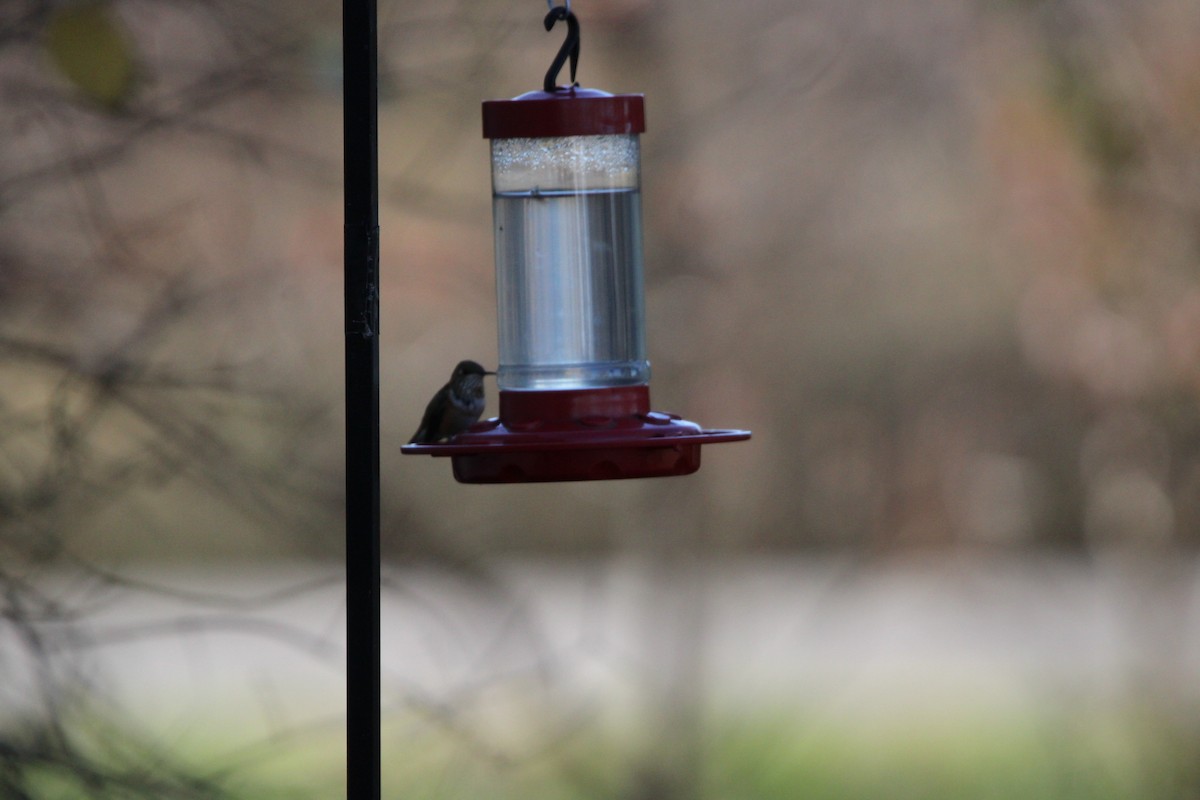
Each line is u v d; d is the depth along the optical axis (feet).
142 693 50.93
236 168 35.50
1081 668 58.80
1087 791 52.60
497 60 38.88
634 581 53.57
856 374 66.54
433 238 40.81
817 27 52.70
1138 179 47.70
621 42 48.14
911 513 65.87
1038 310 50.06
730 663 59.16
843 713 61.31
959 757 56.08
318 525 31.42
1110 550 53.78
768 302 56.44
